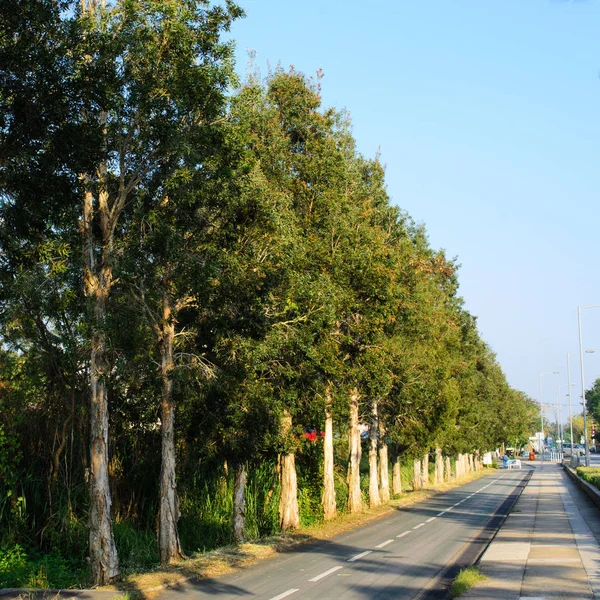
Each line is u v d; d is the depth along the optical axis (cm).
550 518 2559
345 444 3812
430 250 4384
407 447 4428
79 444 2316
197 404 1909
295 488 2464
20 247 1169
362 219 2514
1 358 2044
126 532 2169
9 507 2045
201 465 2798
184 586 1361
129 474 2500
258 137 2112
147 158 1468
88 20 1266
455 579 1300
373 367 2534
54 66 1053
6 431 2081
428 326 3394
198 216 1661
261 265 1748
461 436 5847
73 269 1697
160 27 1353
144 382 1950
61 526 2059
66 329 2022
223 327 1712
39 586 1584
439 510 3362
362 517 2895
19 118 1044
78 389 2197
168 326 1786
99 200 1558
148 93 1362
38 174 1070
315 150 2270
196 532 2466
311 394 2316
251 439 1916
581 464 8206
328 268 2238
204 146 1448
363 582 1357
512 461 11206
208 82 1353
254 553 1781
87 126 1127
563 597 1056
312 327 2012
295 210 2275
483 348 7388
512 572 1318
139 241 1528
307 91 2323
